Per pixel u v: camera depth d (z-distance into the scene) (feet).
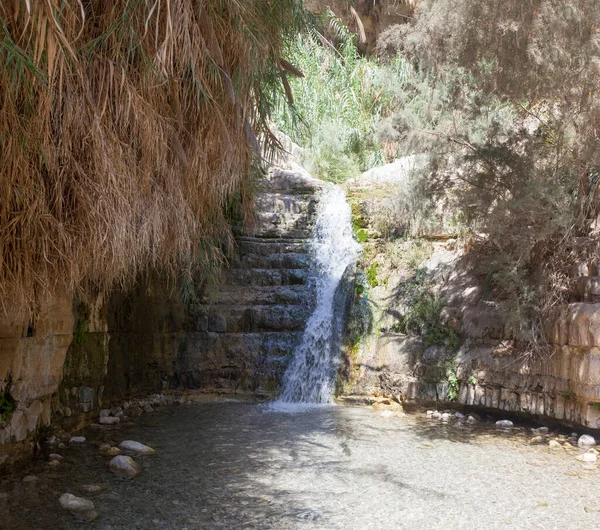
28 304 13.50
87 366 22.33
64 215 12.92
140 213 13.50
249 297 32.40
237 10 12.61
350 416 25.55
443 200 28.81
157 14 10.74
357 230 34.17
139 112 12.24
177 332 30.32
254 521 13.84
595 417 20.92
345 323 30.53
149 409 26.18
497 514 14.48
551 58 20.85
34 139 11.26
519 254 23.47
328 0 18.67
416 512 14.55
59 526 13.21
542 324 23.17
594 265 22.36
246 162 15.83
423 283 29.96
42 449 18.84
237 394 29.76
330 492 15.88
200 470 17.57
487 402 25.00
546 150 23.49
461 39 22.62
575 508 14.93
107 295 23.29
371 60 49.90
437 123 27.55
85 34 11.76
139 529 13.24
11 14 9.75
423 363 27.17
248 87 13.29
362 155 45.98
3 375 16.52
